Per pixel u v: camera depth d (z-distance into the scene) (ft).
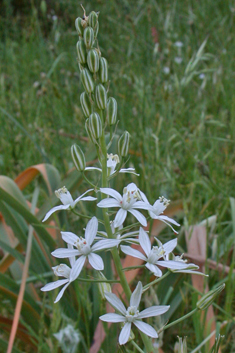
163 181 1.27
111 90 1.89
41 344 0.79
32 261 1.02
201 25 2.39
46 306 0.95
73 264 0.49
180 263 0.50
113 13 2.68
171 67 2.00
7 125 1.67
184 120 1.79
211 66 1.99
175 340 0.97
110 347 0.83
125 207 0.51
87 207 1.26
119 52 2.36
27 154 1.55
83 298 0.91
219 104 1.84
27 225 1.07
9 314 1.04
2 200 0.96
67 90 1.99
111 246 0.49
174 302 0.93
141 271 1.06
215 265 0.94
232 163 1.47
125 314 0.48
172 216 1.13
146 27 2.20
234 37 2.22
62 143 1.61
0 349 0.85
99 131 0.51
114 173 0.54
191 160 1.40
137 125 1.50
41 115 1.84
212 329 0.82
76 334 0.78
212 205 1.25
